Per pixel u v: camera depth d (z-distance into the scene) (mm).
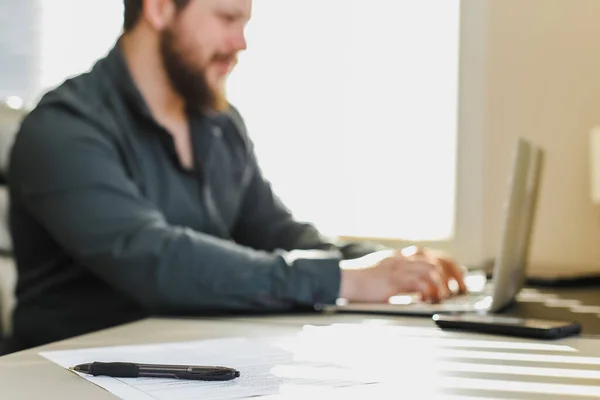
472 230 1866
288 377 492
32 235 1099
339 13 1972
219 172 1300
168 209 1155
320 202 1988
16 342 1084
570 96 1778
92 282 1079
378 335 723
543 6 1801
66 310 1080
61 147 997
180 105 1207
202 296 898
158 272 902
